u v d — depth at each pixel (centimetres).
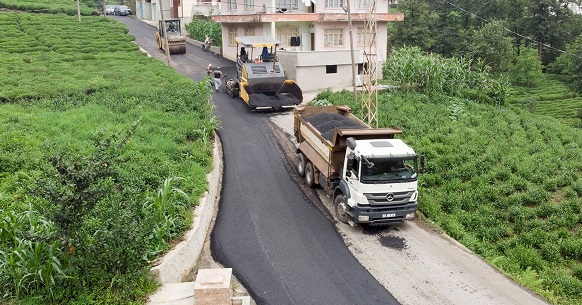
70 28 4497
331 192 1559
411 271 1238
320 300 1105
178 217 1302
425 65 2908
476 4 6328
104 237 980
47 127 1847
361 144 1448
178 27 4194
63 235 945
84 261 995
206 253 1296
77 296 965
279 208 1584
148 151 1694
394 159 1395
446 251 1353
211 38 4584
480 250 1398
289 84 2658
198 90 2569
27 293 962
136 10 6938
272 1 3522
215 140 2148
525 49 5925
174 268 1127
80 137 1769
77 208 953
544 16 6047
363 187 1379
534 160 2062
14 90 2403
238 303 1023
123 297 988
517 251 1430
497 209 1695
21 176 1380
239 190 1708
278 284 1164
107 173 994
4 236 1023
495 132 2389
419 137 2202
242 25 3794
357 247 1354
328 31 3525
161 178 1489
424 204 1619
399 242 1394
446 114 2570
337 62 3184
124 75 2939
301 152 1811
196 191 1489
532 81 5831
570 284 1293
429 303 1104
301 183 1784
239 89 2844
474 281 1204
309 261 1271
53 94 2436
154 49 4306
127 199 1137
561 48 6106
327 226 1472
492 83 3141
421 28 5150
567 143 2442
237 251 1312
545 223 1596
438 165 1938
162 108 2295
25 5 5456
